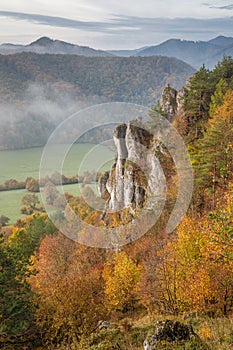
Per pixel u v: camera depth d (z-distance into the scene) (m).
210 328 13.12
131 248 26.23
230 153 29.58
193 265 19.95
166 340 9.87
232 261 14.55
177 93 51.50
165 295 20.45
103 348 12.27
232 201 14.72
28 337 17.47
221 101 43.22
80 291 20.97
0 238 19.36
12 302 16.77
